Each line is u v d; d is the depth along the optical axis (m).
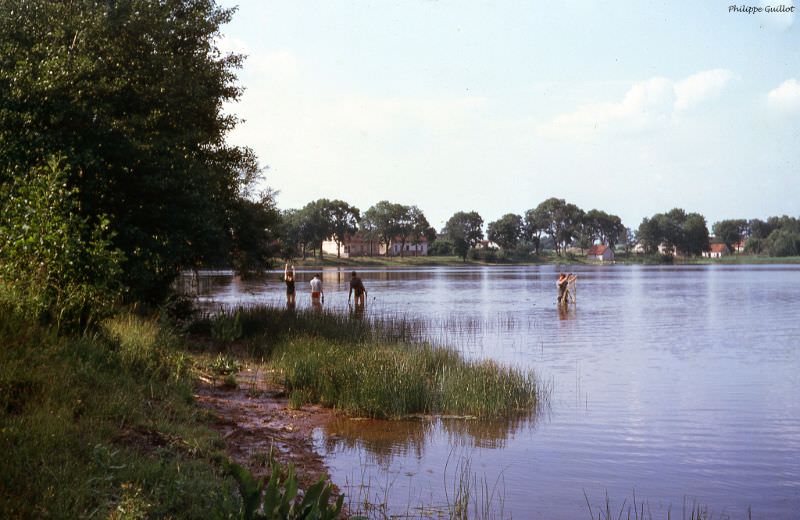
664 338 24.92
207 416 9.91
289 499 5.62
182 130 20.14
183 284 26.14
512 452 9.81
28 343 8.30
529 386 13.92
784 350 21.72
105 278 11.00
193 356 14.72
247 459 8.31
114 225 17.30
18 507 4.97
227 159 24.88
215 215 20.67
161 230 18.52
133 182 17.75
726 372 17.52
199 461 7.08
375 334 21.41
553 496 7.95
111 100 17.73
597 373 17.28
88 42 17.78
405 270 137.38
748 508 7.71
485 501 7.71
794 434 11.07
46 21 17.81
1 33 17.25
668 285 72.88
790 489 8.34
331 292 53.06
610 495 8.06
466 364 16.17
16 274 9.96
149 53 19.08
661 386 15.39
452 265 179.25
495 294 53.38
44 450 5.93
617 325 29.84
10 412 6.67
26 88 15.95
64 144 15.98
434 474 8.67
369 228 196.75
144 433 7.61
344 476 8.41
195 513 5.72
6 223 10.58
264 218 26.08
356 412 11.85
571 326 29.38
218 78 23.33
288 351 16.28
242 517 5.46
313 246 165.12
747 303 44.59
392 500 7.61
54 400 7.11
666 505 7.74
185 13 22.67
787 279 88.75
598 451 9.97
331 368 13.49
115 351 10.45
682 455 9.78
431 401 12.64
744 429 11.37
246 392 12.73
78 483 5.57
